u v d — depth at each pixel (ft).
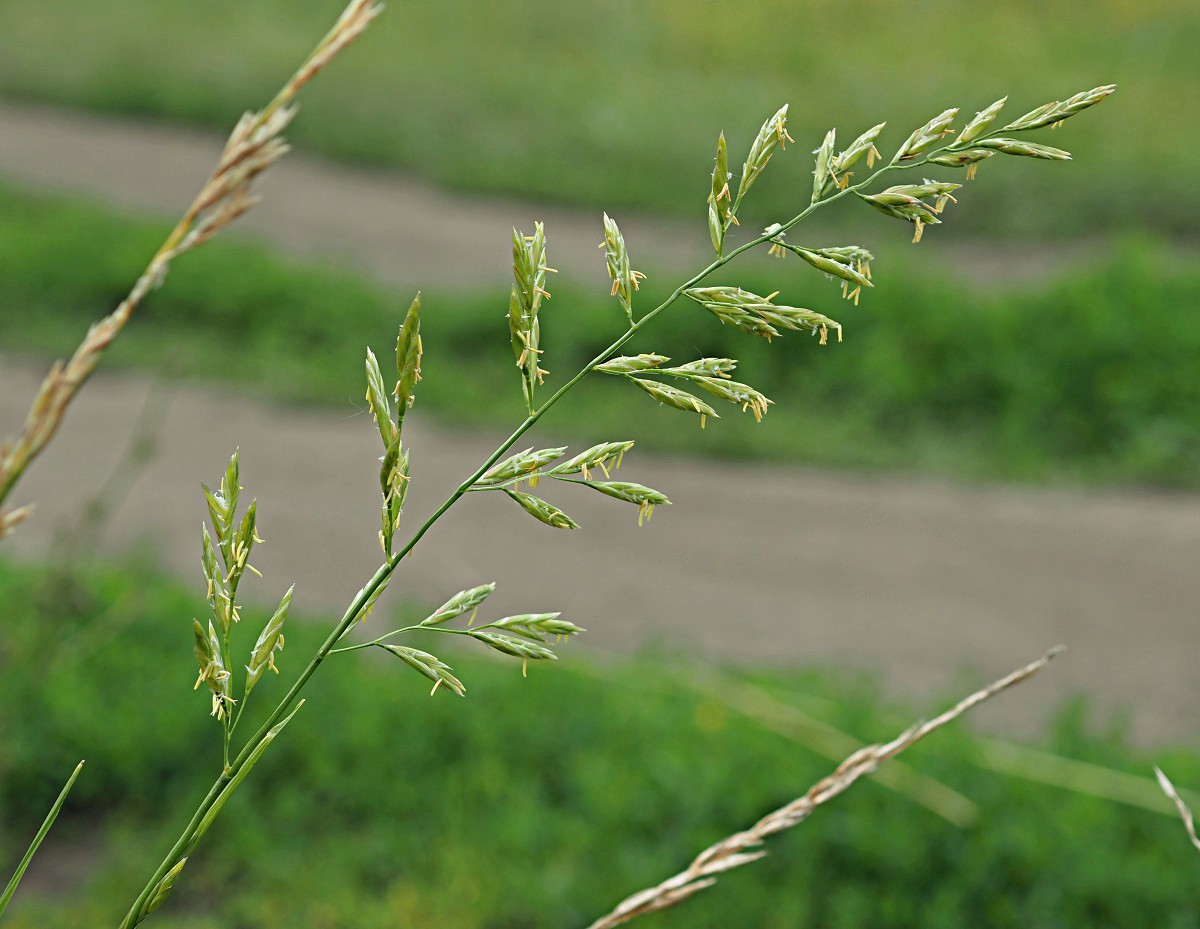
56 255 25.39
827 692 12.98
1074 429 20.89
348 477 20.11
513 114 36.11
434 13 44.93
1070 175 29.89
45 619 11.45
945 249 28.35
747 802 11.05
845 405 21.72
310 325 24.03
